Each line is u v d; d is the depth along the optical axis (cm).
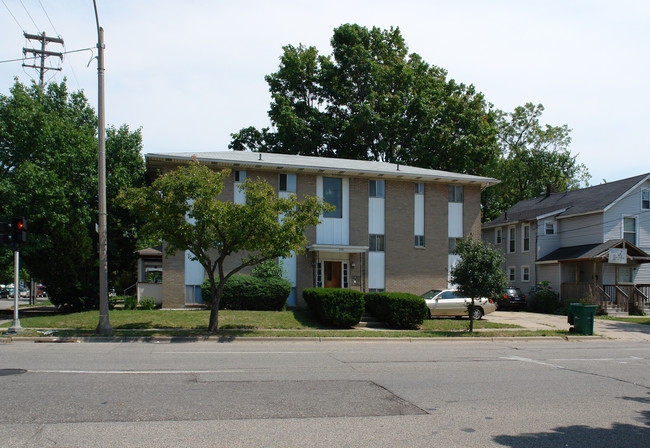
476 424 646
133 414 637
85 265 2192
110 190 2492
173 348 1321
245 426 602
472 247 1870
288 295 2297
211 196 1595
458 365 1122
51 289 2155
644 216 3177
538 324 2203
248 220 1605
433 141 3956
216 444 536
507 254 3656
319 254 2548
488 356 1295
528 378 978
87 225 2433
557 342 1733
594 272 3048
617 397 827
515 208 4088
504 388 874
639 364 1211
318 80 4269
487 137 4091
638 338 1877
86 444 525
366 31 4309
